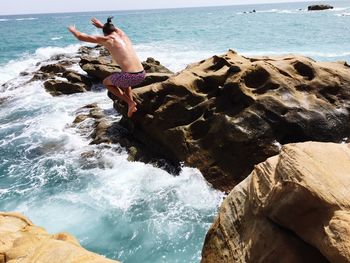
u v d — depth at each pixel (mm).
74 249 4773
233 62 12359
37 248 4875
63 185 11266
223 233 5949
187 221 9531
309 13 79812
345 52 27891
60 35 55562
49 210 10047
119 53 5512
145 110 12633
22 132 15484
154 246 8727
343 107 10789
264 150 10453
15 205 10312
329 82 11133
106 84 5754
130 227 9328
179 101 12008
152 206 10125
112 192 10773
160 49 33500
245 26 55000
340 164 4777
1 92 21359
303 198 4484
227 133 10844
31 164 12703
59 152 13398
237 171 10719
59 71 23500
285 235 4887
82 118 15898
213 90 11961
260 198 5305
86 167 12234
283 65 11562
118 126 14219
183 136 11586
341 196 4352
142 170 11812
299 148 5043
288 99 10656
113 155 12734
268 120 10570
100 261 4539
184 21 78750
